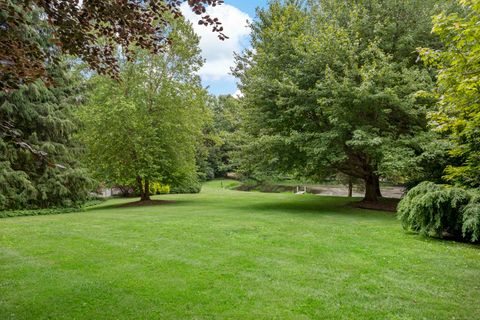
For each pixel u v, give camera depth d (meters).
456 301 3.77
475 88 3.88
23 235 7.29
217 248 6.03
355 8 11.73
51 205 14.17
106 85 15.16
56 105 14.58
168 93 15.95
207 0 3.70
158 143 15.73
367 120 11.38
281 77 12.38
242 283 4.27
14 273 4.66
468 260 5.39
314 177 15.65
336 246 6.23
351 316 3.39
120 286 4.16
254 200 16.61
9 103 12.21
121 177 16.44
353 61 10.96
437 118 4.61
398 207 7.73
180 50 15.84
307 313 3.45
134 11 3.85
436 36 11.38
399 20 11.88
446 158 10.07
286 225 8.48
